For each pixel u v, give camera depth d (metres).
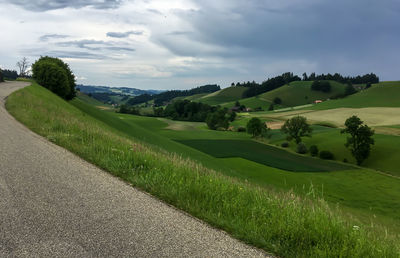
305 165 52.56
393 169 57.00
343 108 144.25
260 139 89.75
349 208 26.44
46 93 38.69
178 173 6.97
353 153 64.19
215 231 3.96
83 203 4.66
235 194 5.71
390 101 151.00
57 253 3.11
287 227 4.10
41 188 5.28
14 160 7.23
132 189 5.61
